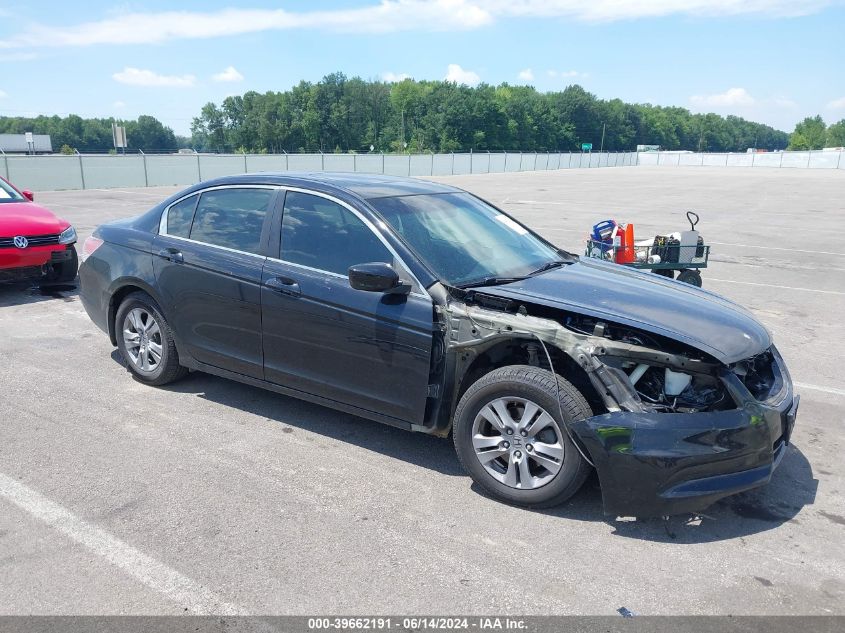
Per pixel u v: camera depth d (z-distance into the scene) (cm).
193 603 278
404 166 4872
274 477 385
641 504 322
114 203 2084
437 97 11994
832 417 496
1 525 331
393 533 331
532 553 317
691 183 4134
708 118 19938
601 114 14938
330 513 348
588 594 288
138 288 513
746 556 320
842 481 397
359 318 390
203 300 462
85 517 340
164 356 502
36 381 531
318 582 292
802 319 791
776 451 352
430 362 371
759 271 1112
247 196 462
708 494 318
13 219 785
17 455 405
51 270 826
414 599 283
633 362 333
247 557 309
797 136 17900
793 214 2144
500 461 366
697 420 319
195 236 478
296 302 414
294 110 12688
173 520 338
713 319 363
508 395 350
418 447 429
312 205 432
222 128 13388
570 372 365
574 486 340
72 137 14038
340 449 423
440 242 412
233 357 457
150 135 14788
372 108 12750
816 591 294
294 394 436
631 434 318
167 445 423
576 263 469
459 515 349
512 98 12975
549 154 7194
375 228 402
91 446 420
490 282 392
